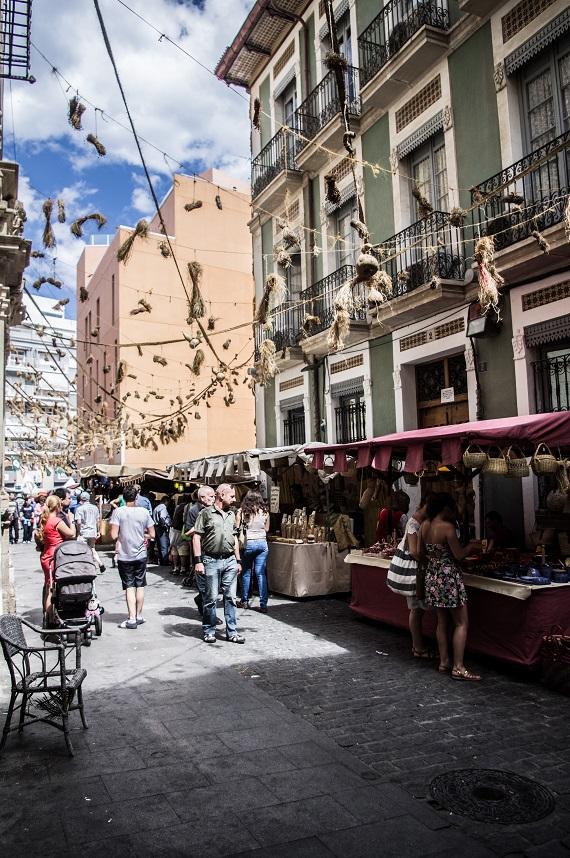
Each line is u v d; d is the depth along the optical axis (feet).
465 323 35.29
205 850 10.28
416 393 41.06
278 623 28.14
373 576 27.40
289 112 55.42
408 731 15.55
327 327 44.98
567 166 30.19
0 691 18.43
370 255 18.76
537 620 19.44
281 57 55.77
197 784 12.57
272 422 57.72
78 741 14.76
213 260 86.33
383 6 42.06
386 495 32.27
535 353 31.76
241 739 14.89
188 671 20.58
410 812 11.50
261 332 56.24
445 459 21.89
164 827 10.97
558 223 27.22
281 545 35.29
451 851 10.28
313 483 41.42
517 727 15.80
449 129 36.73
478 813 11.46
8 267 28.76
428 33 36.09
